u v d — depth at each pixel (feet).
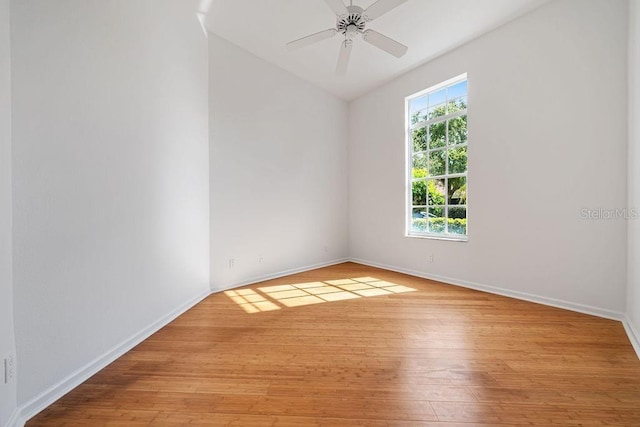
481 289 11.87
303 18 11.21
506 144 10.87
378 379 5.75
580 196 9.18
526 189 10.39
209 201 11.80
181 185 9.77
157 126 8.47
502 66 10.93
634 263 7.63
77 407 5.00
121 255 7.00
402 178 15.38
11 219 4.55
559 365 6.20
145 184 7.91
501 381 5.65
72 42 5.73
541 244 10.07
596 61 8.77
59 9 5.47
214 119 11.96
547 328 8.11
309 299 11.05
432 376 5.84
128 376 5.94
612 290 8.66
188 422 4.61
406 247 15.19
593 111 8.86
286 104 15.03
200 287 11.04
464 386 5.50
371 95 16.97
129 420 4.66
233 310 9.89
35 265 5.01
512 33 10.61
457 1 9.86
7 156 4.47
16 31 4.75
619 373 5.88
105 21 6.54
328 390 5.41
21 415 4.66
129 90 7.30
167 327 8.48
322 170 17.01
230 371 6.09
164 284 8.75
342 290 12.19
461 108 13.02
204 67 11.41
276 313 9.57
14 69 4.72
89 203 6.10
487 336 7.65
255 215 13.67
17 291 4.72
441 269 13.51
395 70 14.61
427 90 14.07
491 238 11.46
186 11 10.14
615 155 8.50
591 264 9.02
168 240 9.00
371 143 17.04
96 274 6.26
